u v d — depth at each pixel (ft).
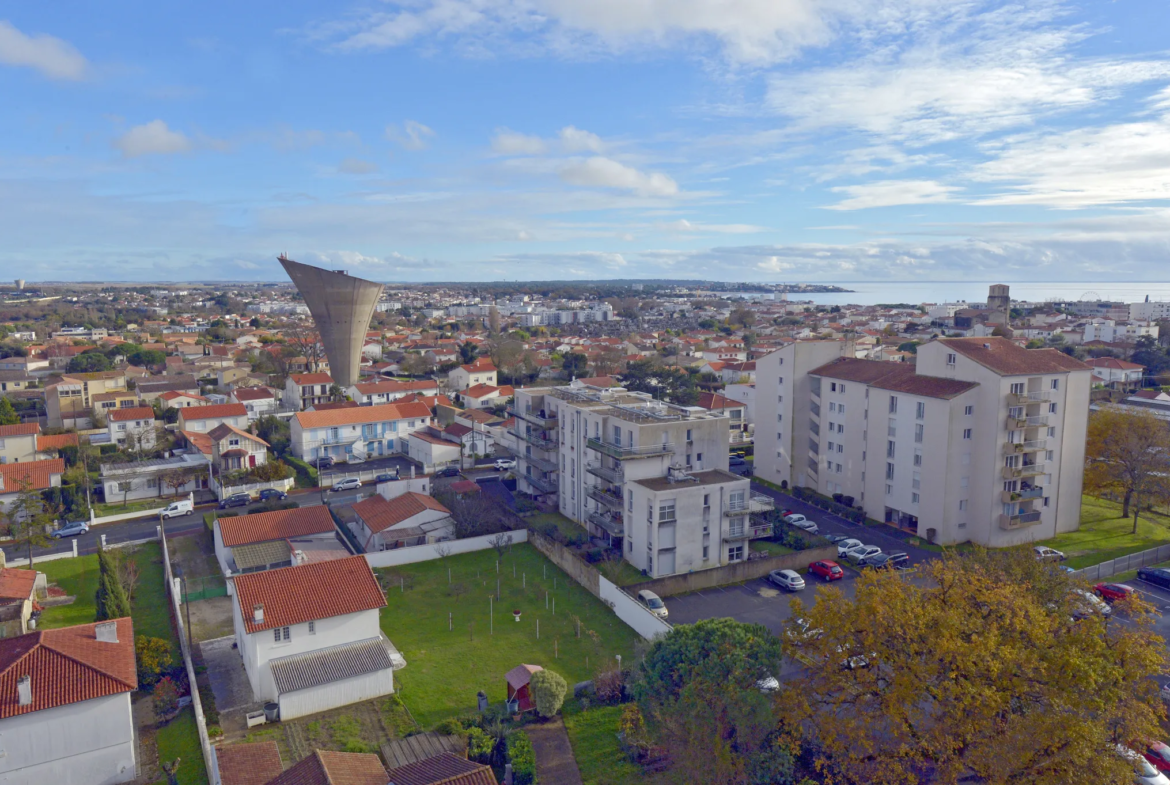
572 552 195.31
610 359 537.24
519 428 273.13
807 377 269.85
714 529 195.62
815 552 197.77
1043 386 216.13
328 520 208.54
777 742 103.81
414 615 171.12
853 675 105.29
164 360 553.23
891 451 232.32
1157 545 215.10
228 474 273.33
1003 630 103.55
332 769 97.30
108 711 110.63
